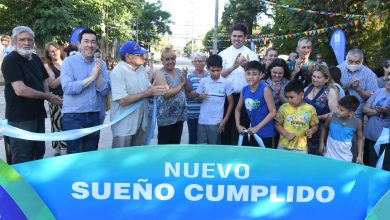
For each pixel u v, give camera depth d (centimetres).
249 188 205
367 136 416
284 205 207
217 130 454
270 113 374
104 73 397
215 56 443
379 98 409
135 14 3559
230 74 466
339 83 441
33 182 204
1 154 542
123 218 208
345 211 208
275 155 202
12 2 2064
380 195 207
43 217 205
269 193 205
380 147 334
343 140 373
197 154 201
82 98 371
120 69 349
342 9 1730
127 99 338
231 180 204
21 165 202
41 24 1989
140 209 208
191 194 205
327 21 1784
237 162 202
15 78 366
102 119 407
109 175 204
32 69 387
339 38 896
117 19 3170
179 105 434
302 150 368
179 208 207
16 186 202
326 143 394
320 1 1766
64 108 373
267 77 449
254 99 383
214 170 203
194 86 486
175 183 204
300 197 206
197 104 479
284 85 429
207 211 207
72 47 568
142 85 362
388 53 1306
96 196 206
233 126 469
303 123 364
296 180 204
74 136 241
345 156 374
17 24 2089
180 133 457
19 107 378
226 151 201
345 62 482
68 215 208
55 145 549
